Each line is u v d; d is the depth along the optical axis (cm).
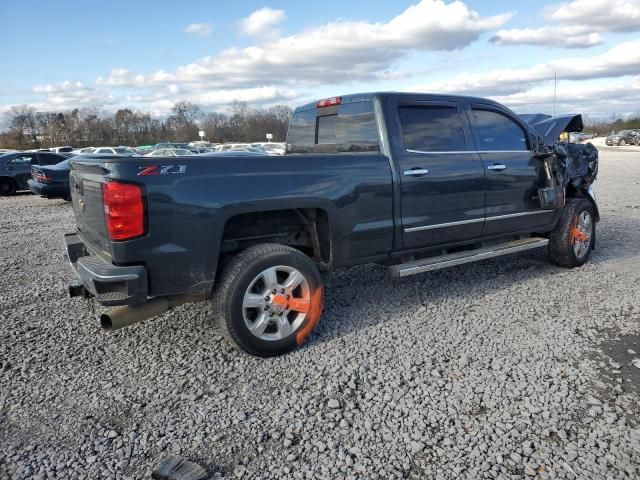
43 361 357
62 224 1017
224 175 329
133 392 313
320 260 399
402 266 420
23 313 455
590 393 299
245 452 253
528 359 345
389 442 259
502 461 242
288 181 352
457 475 233
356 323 418
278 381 324
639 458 241
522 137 511
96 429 275
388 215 404
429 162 425
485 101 486
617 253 633
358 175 384
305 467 241
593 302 453
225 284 334
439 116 445
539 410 283
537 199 516
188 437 266
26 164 1736
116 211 297
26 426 278
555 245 558
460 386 312
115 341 390
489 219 474
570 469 235
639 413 279
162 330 411
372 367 340
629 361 338
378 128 412
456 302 464
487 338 381
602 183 1538
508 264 593
